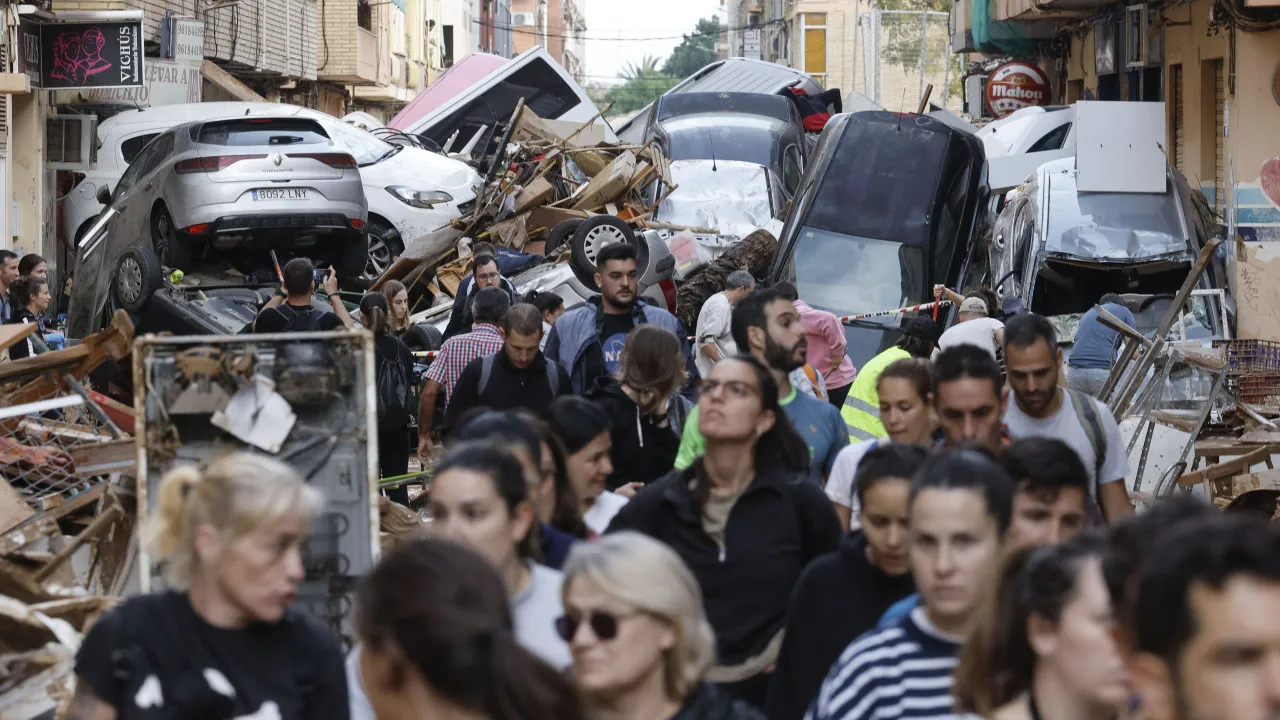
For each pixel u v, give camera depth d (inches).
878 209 776.9
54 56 840.3
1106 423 251.0
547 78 1238.3
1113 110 757.9
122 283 628.1
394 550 117.7
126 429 303.3
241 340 214.5
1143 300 704.4
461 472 167.8
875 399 331.3
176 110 964.6
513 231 781.3
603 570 140.1
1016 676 133.4
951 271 772.6
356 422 216.4
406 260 762.8
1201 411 418.6
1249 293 761.6
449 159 919.0
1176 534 96.9
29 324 291.6
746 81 1411.2
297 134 768.9
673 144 1009.5
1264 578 91.9
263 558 150.2
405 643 112.0
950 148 807.1
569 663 169.3
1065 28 1248.2
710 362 429.1
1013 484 156.1
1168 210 754.2
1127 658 102.2
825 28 2807.6
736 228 899.4
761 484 210.5
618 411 301.4
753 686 208.8
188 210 740.7
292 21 1430.9
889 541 179.3
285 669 153.6
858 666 158.6
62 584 245.3
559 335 378.9
